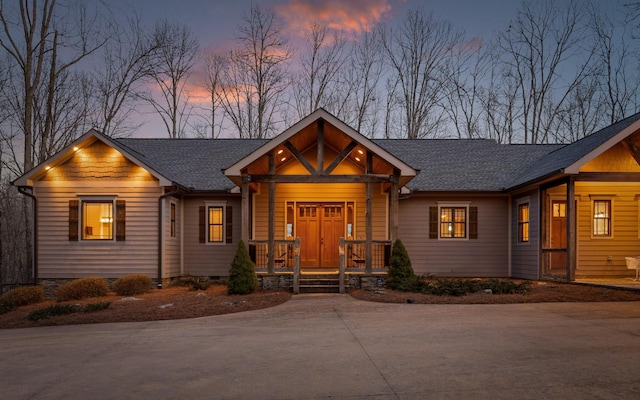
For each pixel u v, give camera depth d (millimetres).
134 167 16656
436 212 18812
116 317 10664
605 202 17109
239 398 5250
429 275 18094
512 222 18719
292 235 18141
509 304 11445
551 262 17031
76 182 16578
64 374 6312
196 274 18359
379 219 18234
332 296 13656
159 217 16500
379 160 15727
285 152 16625
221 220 18578
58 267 16406
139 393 5473
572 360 6492
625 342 7469
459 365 6336
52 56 25844
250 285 13953
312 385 5648
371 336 8234
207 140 22906
